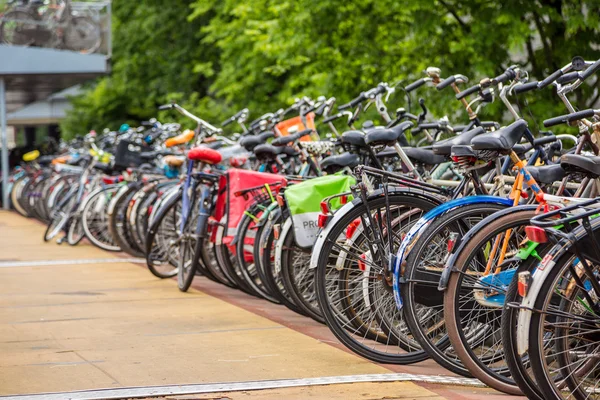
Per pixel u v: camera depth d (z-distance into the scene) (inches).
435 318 292.7
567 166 251.6
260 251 387.2
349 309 309.7
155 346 335.0
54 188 797.2
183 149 593.6
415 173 327.3
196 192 462.6
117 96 1768.0
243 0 1203.2
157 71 1684.3
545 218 241.6
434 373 299.7
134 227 575.5
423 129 390.3
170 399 265.1
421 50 789.9
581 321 234.5
